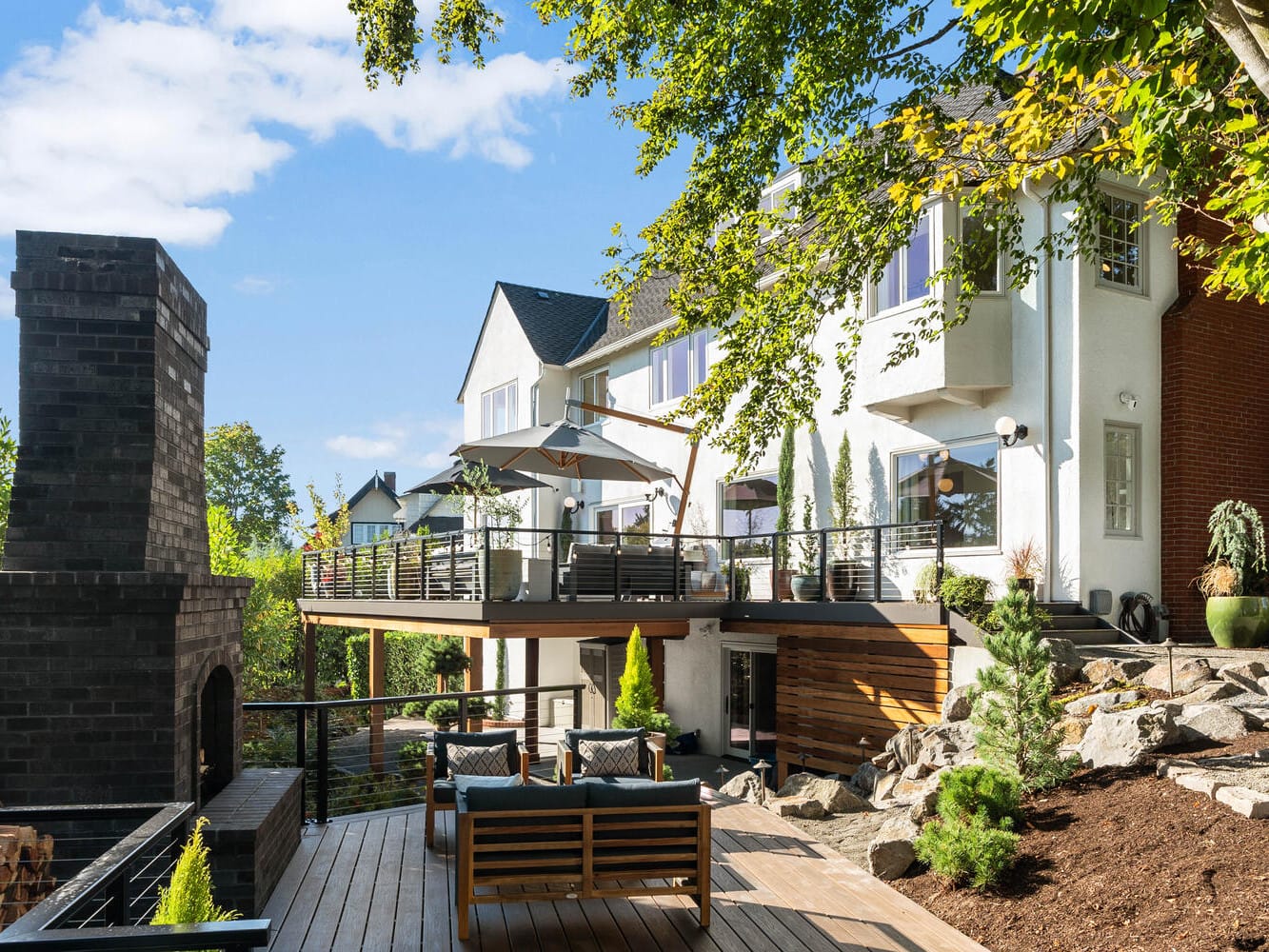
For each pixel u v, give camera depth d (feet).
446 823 27.53
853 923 19.11
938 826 21.30
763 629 48.32
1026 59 17.17
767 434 36.88
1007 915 18.42
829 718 44.50
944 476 48.60
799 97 31.58
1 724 19.77
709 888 19.36
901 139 29.94
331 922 19.29
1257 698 28.45
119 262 21.45
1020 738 24.06
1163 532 45.01
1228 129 20.06
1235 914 15.55
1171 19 14.79
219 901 19.43
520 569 46.75
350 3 32.91
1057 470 43.42
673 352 67.00
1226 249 25.30
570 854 19.17
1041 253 44.06
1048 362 43.70
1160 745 24.32
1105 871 18.54
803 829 27.66
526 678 54.39
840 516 53.62
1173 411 45.11
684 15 31.78
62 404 21.03
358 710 72.38
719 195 33.68
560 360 79.46
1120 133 25.32
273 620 65.57
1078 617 41.19
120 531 21.02
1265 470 47.42
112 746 20.03
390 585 59.26
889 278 48.96
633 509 71.61
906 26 31.63
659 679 50.39
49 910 8.74
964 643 38.32
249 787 23.81
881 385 48.44
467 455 51.78
